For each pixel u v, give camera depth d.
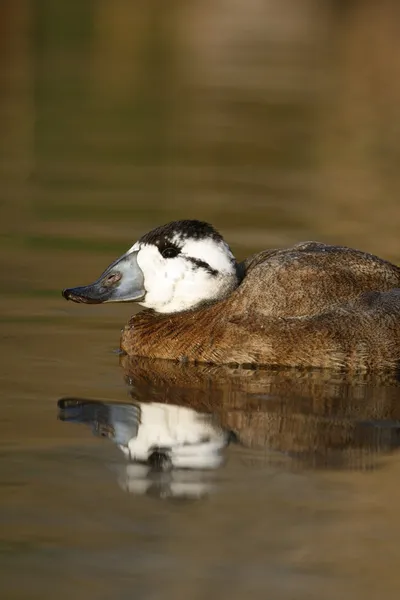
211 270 11.80
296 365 11.16
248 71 33.53
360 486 8.20
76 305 13.46
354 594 6.74
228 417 9.66
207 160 23.59
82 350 11.74
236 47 37.50
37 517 7.62
